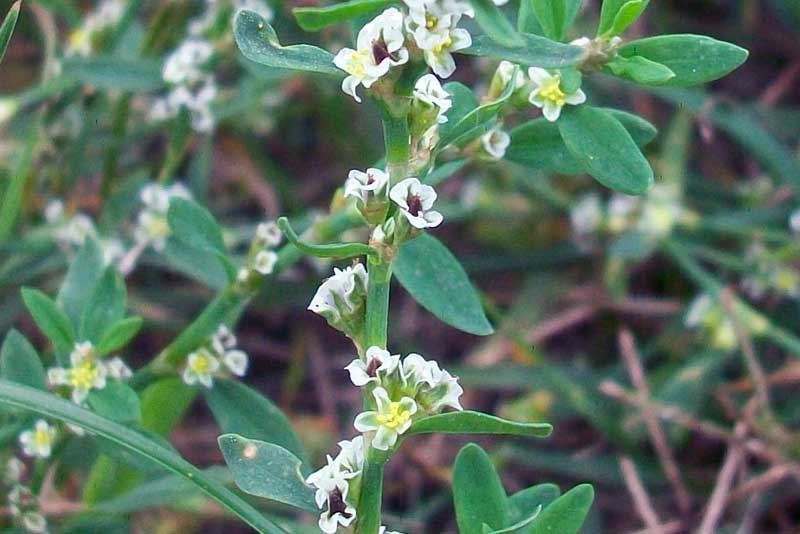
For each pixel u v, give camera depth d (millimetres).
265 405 209
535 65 167
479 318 194
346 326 172
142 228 244
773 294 315
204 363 209
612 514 296
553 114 182
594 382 300
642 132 192
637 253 292
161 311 303
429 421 165
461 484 185
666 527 267
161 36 276
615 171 180
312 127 354
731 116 313
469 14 163
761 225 311
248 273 208
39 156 275
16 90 334
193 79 244
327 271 304
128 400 204
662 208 297
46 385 209
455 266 195
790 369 283
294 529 241
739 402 299
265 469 174
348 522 168
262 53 169
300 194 345
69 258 262
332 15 162
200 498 257
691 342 305
